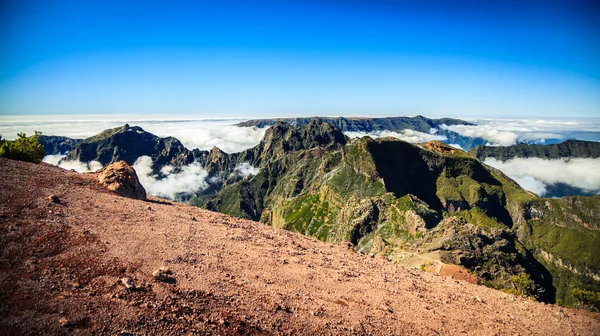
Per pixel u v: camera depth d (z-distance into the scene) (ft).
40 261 49.80
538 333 65.92
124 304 45.55
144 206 87.97
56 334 38.86
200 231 79.10
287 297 58.34
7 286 43.34
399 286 77.61
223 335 45.75
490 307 75.97
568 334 66.90
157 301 47.91
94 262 52.85
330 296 63.21
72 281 47.47
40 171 93.25
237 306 51.90
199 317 47.44
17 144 123.34
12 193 70.28
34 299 42.47
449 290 82.84
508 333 63.77
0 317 38.73
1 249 49.83
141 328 42.88
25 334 37.81
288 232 109.09
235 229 90.17
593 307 101.86
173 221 81.15
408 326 59.57
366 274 80.59
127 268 53.52
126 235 64.44
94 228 63.82
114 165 105.40
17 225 57.26
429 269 190.90
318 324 53.16
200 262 62.23
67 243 56.08
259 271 65.51
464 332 61.77
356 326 55.31
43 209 65.82
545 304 84.12
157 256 59.52
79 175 100.99
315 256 84.64
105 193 91.66
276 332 49.06
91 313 42.75
